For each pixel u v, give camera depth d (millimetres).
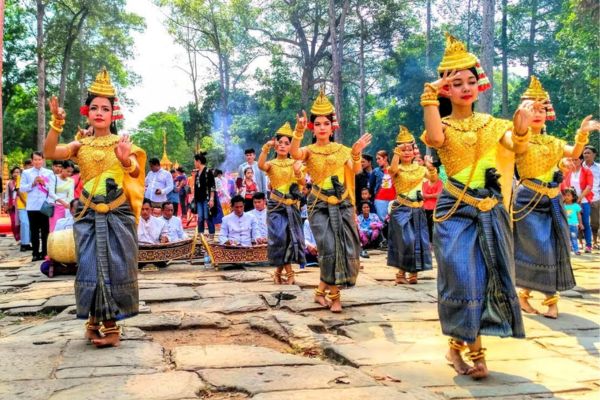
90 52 35719
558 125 30750
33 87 39344
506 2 33594
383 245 12133
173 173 21000
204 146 44000
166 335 5125
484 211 3785
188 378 3709
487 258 3703
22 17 36062
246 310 6012
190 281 7957
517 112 3703
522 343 4656
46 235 11266
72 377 3754
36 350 4414
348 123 39406
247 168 12750
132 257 4613
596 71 23250
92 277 4453
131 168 4547
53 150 4484
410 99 32938
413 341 4746
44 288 7758
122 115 4895
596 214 11750
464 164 3867
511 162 4004
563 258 5520
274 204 7680
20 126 39281
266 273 8703
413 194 7664
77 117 39531
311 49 37656
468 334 3605
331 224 5832
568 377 3820
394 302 6391
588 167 11398
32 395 3406
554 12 33219
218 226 17531
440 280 3795
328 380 3662
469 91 3871
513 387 3617
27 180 11164
